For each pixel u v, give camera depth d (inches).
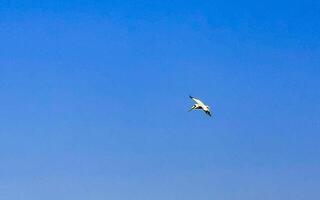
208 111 6387.8
